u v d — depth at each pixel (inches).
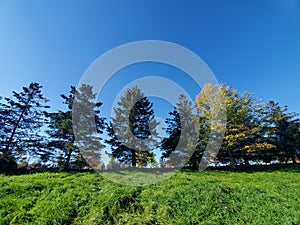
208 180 480.1
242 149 792.3
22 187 391.5
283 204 321.4
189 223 269.0
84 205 322.7
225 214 289.9
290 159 1029.2
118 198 322.7
